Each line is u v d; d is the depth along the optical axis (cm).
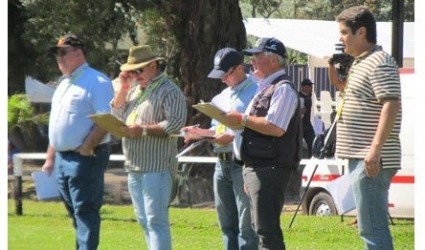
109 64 3719
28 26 3747
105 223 2358
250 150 1320
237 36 3291
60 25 3575
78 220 1580
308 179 2606
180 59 3281
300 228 2258
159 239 1473
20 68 4325
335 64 1489
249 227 1501
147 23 3359
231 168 1512
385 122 1206
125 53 3778
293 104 1318
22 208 2628
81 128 1552
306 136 3453
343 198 1773
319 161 2405
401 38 2392
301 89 3509
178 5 3284
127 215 2547
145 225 1505
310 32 4200
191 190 2972
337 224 2319
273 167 1315
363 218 1245
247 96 1496
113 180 3453
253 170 1325
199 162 2733
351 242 2034
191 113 3222
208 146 2906
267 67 1335
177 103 1475
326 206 2573
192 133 1485
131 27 3631
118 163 4116
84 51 1580
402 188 2434
